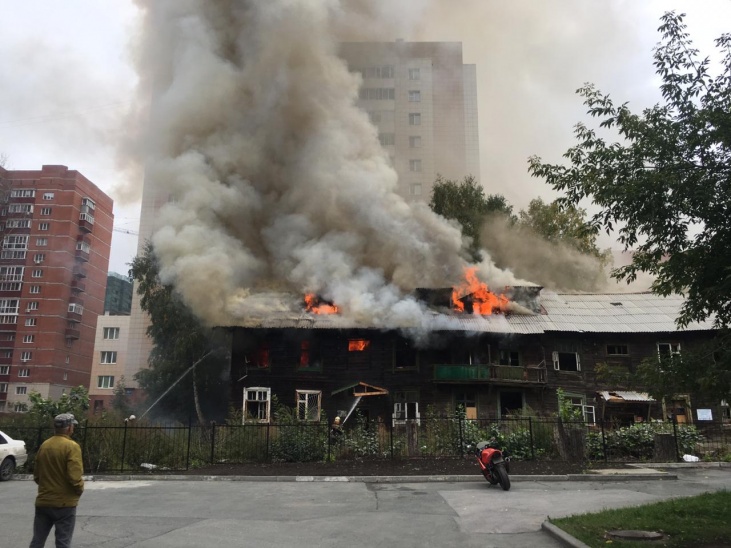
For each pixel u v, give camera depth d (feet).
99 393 205.26
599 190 22.99
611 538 21.07
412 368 87.76
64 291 197.36
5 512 28.35
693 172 21.13
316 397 86.53
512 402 89.45
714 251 20.48
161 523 25.89
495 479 37.22
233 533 23.88
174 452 49.21
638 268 23.09
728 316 20.26
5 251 196.13
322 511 29.01
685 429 55.31
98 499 32.89
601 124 24.26
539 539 22.59
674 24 22.48
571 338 91.20
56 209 200.75
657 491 35.12
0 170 199.21
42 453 16.94
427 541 22.47
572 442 50.67
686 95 22.31
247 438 51.93
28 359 189.57
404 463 47.83
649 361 21.24
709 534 21.13
